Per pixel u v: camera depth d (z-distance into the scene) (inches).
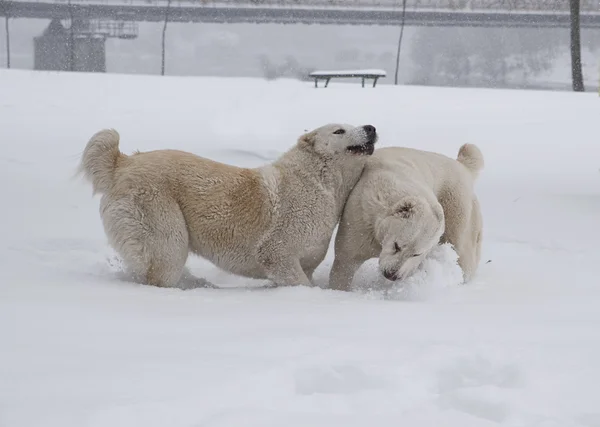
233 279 265.1
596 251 298.8
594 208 368.5
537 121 621.9
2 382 109.5
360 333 146.8
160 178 229.3
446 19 1470.2
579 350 133.4
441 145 518.6
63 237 286.2
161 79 900.0
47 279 213.6
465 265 250.5
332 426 97.3
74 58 1348.4
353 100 731.4
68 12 1359.5
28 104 632.4
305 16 1502.2
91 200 356.8
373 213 224.7
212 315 165.6
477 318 169.8
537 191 403.9
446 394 112.3
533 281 247.8
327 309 178.5
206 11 1480.1
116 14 1411.2
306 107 670.5
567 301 206.1
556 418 103.6
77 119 570.3
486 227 337.7
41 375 112.9
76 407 99.5
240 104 681.0
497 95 846.5
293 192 235.5
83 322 151.0
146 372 114.8
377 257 237.3
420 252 215.6
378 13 1483.8
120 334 141.4
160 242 228.4
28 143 473.1
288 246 236.5
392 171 233.6
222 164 242.4
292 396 108.3
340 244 237.3
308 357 124.6
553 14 1450.5
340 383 117.7
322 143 236.1
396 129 567.5
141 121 569.9
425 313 175.2
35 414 96.8
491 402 108.5
